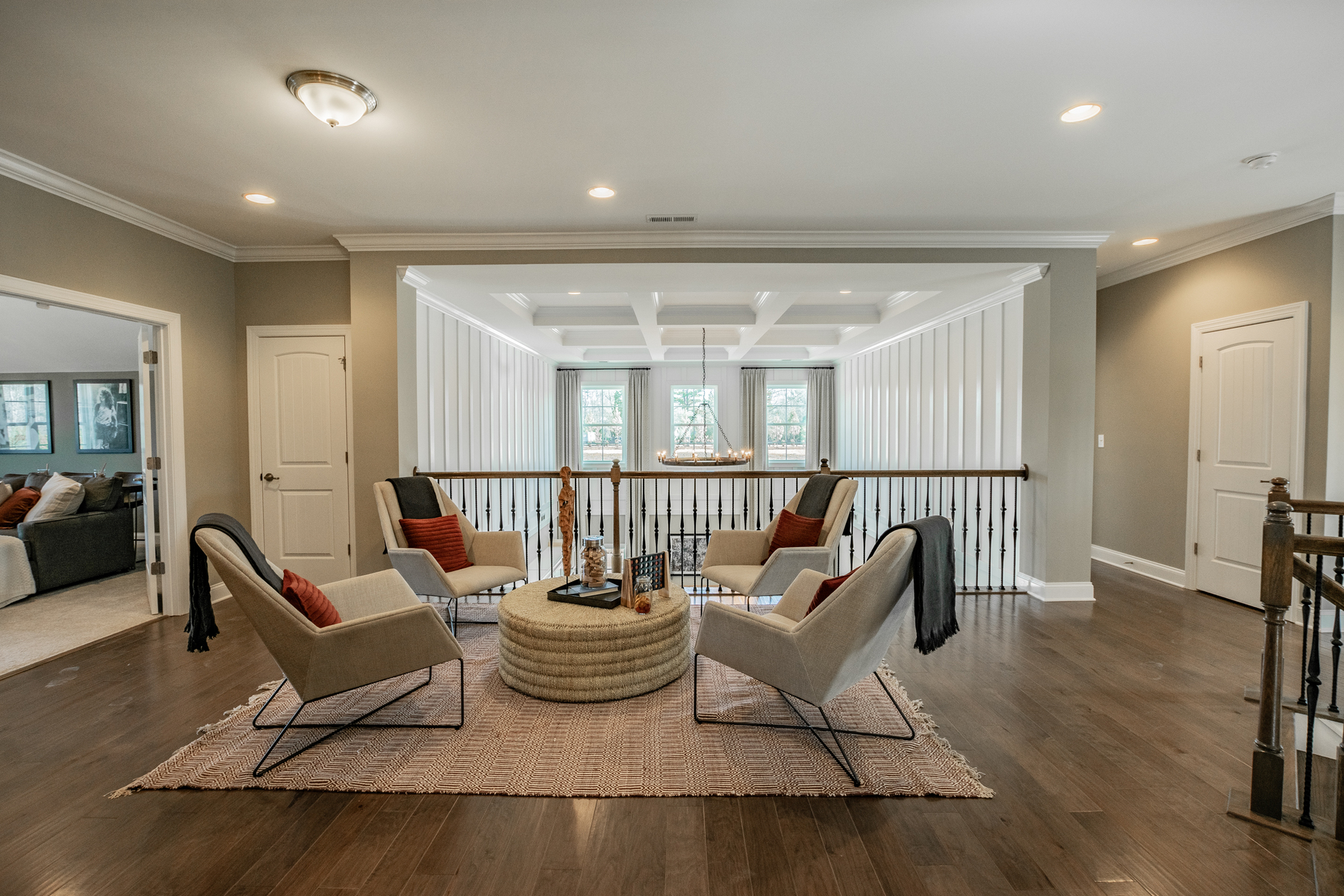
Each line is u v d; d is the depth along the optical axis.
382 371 4.22
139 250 3.67
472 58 2.15
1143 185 3.34
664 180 3.24
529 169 3.08
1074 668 3.09
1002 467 5.17
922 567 2.07
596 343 8.54
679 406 10.60
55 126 2.62
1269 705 1.89
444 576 3.37
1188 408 4.64
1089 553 4.31
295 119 2.57
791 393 10.80
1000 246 4.20
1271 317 3.97
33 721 2.49
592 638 2.61
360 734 2.37
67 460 7.15
